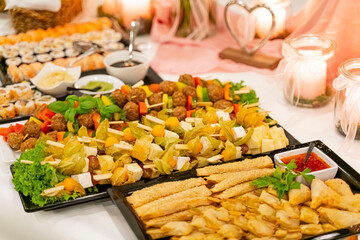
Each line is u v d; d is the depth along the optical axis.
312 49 1.00
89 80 1.08
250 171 0.82
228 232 0.73
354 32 1.00
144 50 1.23
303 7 1.19
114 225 0.79
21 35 1.22
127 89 0.96
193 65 1.16
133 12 1.25
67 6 1.28
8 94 1.01
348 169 0.83
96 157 0.83
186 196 0.78
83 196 0.80
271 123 0.94
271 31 1.14
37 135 0.90
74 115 0.89
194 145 0.85
